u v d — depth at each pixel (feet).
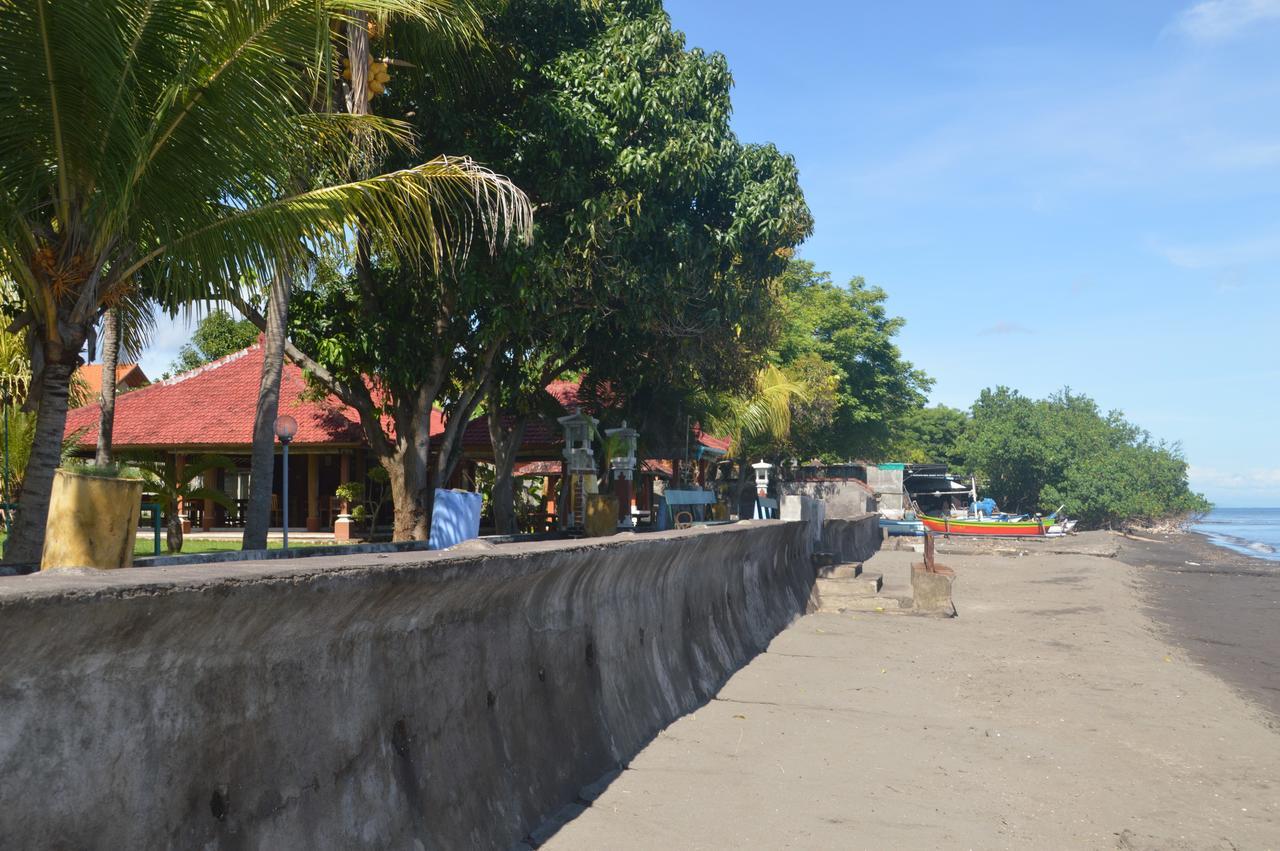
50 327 23.27
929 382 206.59
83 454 84.89
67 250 23.47
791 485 139.13
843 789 18.86
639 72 52.80
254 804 9.13
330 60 27.14
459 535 22.76
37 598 6.39
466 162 31.94
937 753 22.11
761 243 59.16
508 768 14.83
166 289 27.30
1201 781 20.74
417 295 53.88
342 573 9.93
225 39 23.47
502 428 80.89
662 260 55.36
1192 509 239.71
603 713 19.57
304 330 56.85
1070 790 19.71
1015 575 82.12
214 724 8.70
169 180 24.48
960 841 16.34
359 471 93.97
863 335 169.78
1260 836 17.30
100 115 22.25
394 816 11.38
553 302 51.31
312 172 34.32
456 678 13.75
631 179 51.60
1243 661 39.55
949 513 204.23
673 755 20.38
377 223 30.14
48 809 6.93
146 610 7.45
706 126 53.72
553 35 54.29
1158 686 31.37
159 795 7.98
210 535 88.02
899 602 49.32
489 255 48.80
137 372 148.77
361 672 11.25
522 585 15.71
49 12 20.90
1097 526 239.30
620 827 15.64
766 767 20.07
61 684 7.09
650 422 78.64
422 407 55.77
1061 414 255.91
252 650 9.21
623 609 22.15
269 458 39.27
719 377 73.82
